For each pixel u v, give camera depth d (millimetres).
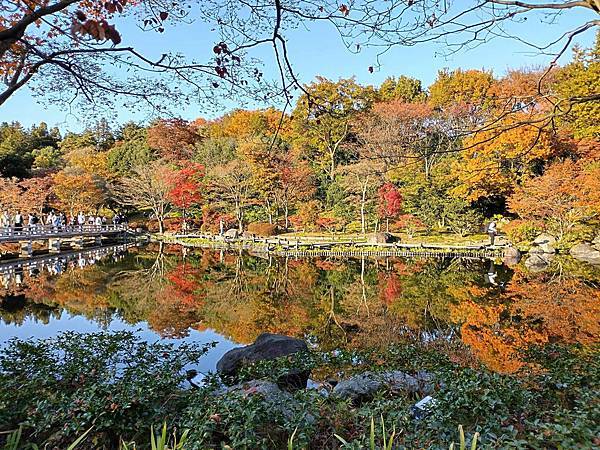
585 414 2680
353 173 24172
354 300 12625
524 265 17734
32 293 13484
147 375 4211
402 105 24562
